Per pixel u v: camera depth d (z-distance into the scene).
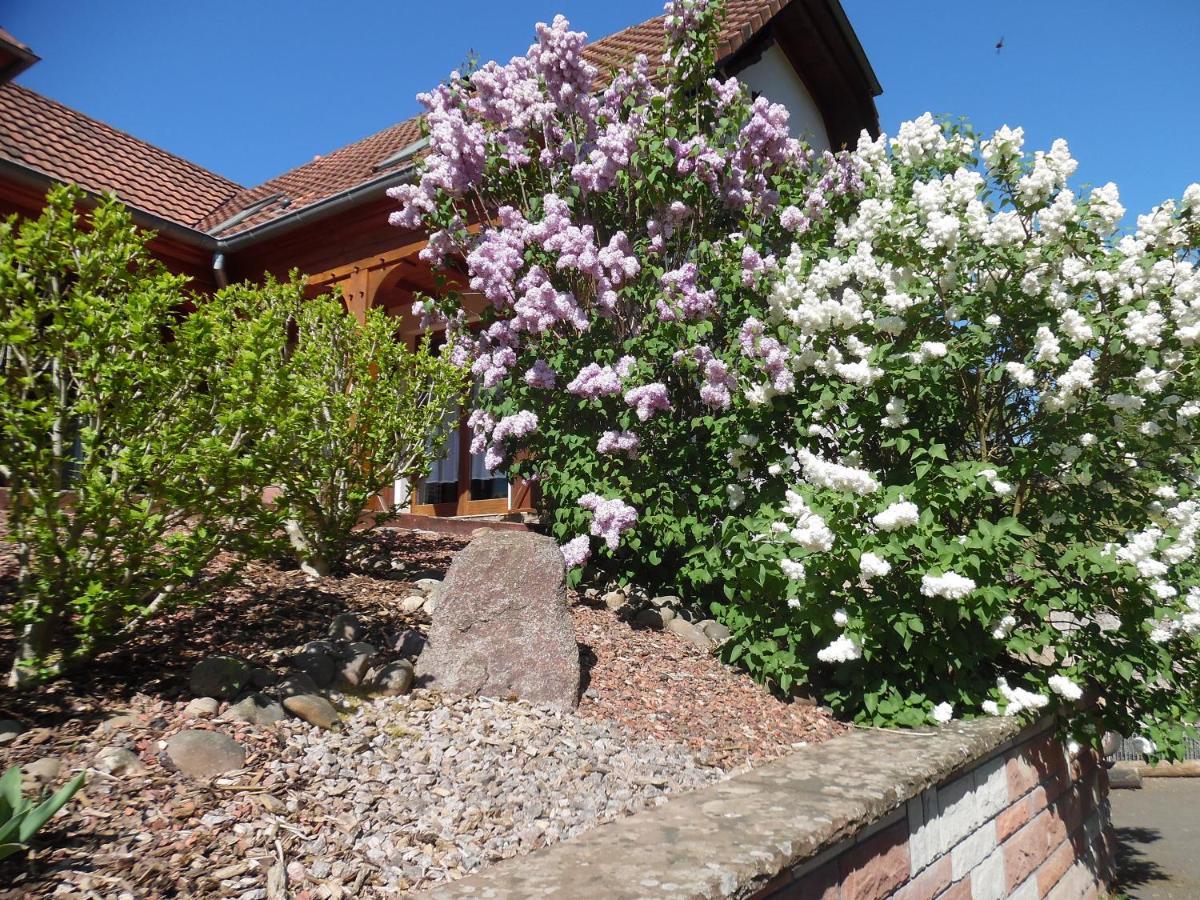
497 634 4.00
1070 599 4.34
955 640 4.42
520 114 6.52
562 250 5.76
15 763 2.66
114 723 3.00
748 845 2.62
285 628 4.20
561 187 6.52
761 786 3.26
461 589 4.05
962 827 3.90
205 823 2.53
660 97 6.28
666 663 4.80
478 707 3.76
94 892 2.15
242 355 3.54
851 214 6.43
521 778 3.21
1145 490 4.81
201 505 3.44
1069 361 4.54
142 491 3.38
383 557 5.90
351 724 3.38
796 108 11.58
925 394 4.79
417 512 10.58
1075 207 4.61
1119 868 6.86
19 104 11.45
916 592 4.38
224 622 4.18
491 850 2.69
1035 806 4.71
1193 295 4.45
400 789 2.98
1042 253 4.68
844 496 4.25
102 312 3.20
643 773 3.47
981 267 4.86
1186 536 4.32
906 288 4.80
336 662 3.84
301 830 2.60
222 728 3.08
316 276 10.09
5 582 4.00
